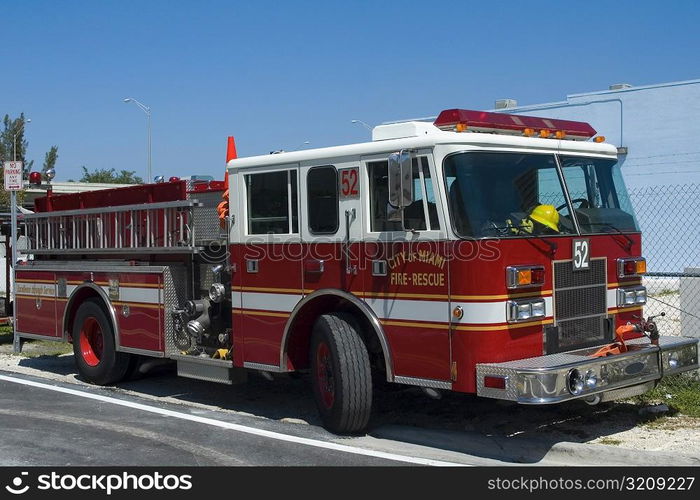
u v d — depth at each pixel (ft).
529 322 20.56
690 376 26.99
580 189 23.07
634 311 23.79
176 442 22.70
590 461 20.74
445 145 20.51
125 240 30.86
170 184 28.63
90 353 32.91
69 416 26.27
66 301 33.47
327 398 23.36
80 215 33.22
